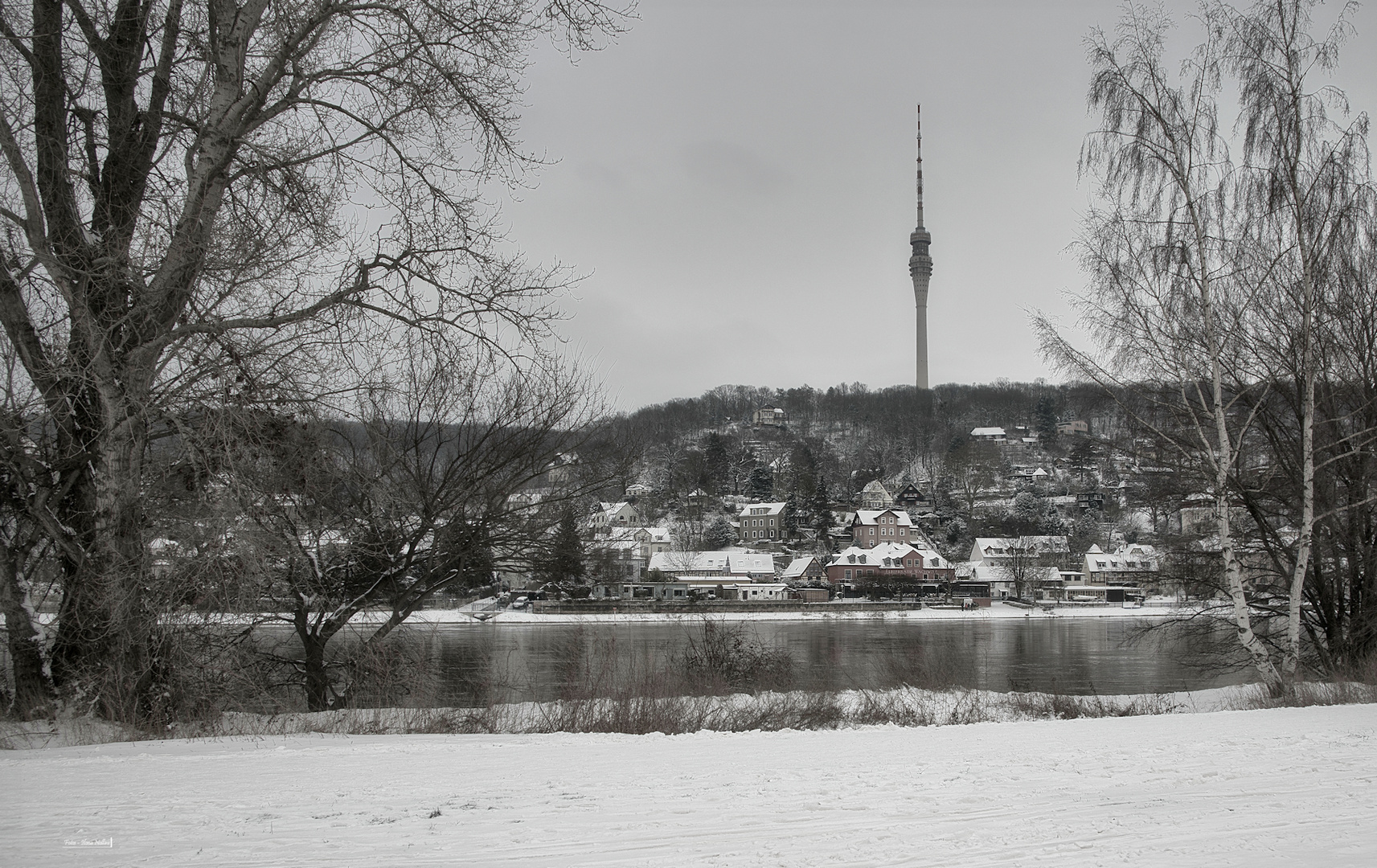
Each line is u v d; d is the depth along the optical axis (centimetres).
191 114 1361
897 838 445
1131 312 1978
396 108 1405
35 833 483
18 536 1343
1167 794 569
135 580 1253
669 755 880
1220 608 2553
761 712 1546
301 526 1628
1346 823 469
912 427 18238
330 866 398
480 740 1120
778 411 19062
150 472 1379
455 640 3853
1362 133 1878
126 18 1313
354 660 1791
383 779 699
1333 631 2361
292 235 1312
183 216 1252
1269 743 843
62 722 1210
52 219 1285
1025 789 598
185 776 729
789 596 10025
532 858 412
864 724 1527
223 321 1248
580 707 1504
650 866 391
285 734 1245
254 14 1308
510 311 1477
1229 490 2097
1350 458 2230
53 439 1371
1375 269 2045
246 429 1242
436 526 1886
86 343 1220
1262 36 1900
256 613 1579
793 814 517
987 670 3372
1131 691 2772
